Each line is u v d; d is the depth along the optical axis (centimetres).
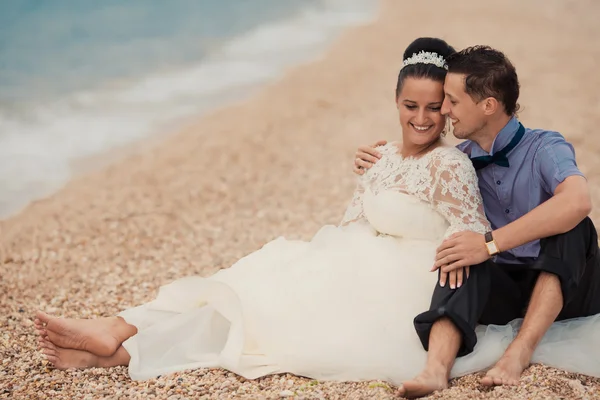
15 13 2536
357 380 444
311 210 894
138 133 1271
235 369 453
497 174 477
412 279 461
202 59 1939
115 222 871
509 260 486
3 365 505
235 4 2883
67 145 1203
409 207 470
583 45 1777
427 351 439
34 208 927
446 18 2192
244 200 939
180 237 824
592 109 1234
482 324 472
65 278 714
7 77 1698
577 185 440
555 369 449
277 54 1945
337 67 1689
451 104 461
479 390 425
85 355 489
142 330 493
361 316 454
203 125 1298
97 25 2419
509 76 452
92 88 1619
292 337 454
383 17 2358
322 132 1214
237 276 493
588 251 462
